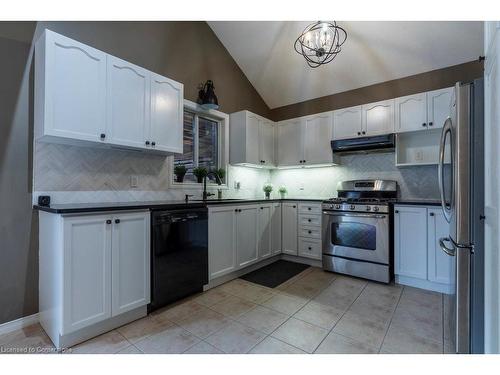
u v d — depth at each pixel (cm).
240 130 368
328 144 365
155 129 243
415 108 302
